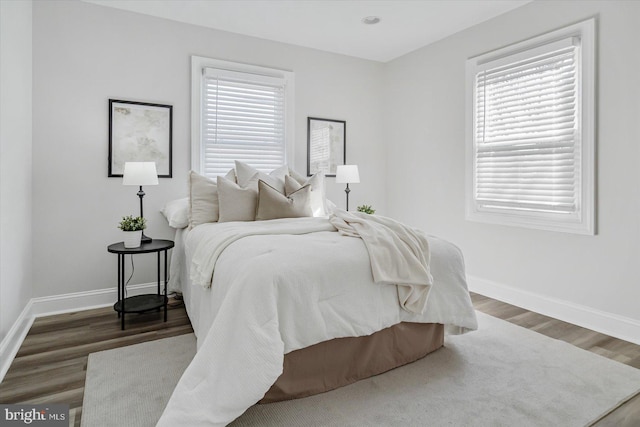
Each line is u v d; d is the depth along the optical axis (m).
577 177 2.88
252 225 2.54
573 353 2.33
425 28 3.71
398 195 4.65
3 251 2.19
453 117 3.89
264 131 3.96
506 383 1.96
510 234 3.38
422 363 2.18
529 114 3.19
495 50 3.45
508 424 1.62
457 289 2.28
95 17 3.15
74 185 3.11
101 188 3.21
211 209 3.03
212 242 2.19
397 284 2.01
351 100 4.54
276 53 4.01
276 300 1.64
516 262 3.33
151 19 3.38
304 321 1.71
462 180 3.82
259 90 3.93
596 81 2.73
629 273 2.60
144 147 3.37
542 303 3.11
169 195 3.50
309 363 1.84
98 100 3.17
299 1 3.16
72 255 3.12
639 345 2.48
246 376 1.47
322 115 4.33
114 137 3.24
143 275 3.42
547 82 3.05
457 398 1.82
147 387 1.90
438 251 2.28
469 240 3.77
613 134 2.65
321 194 3.47
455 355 2.28
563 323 2.88
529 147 3.21
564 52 2.92
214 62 3.67
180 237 3.23
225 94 3.75
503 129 3.39
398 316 2.04
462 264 2.34
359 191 4.66
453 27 3.70
